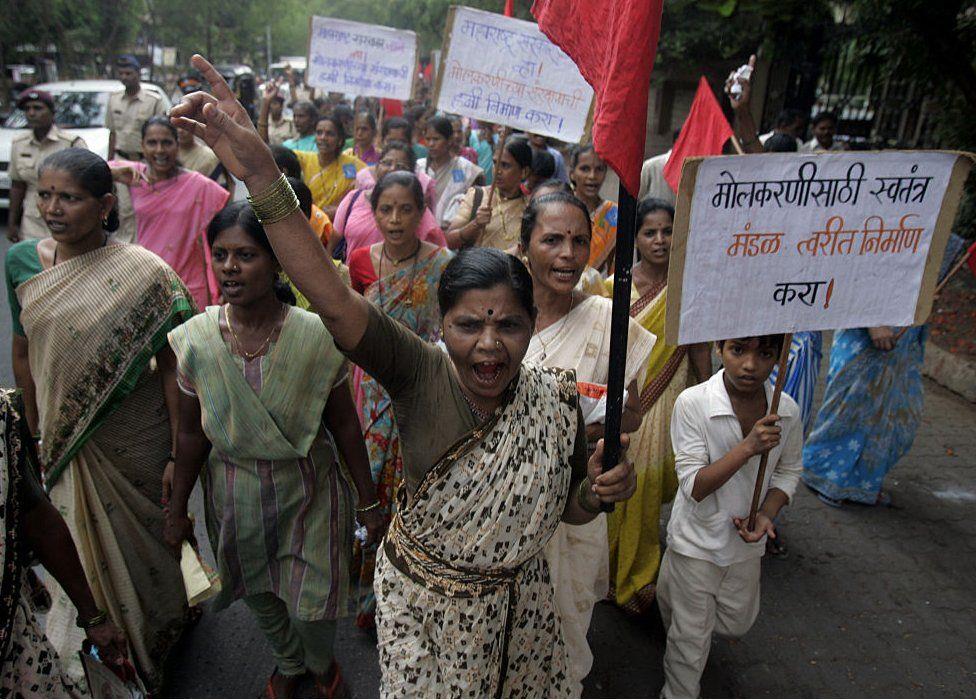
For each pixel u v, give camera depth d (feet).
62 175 7.48
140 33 96.07
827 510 13.51
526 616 5.86
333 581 7.96
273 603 8.32
